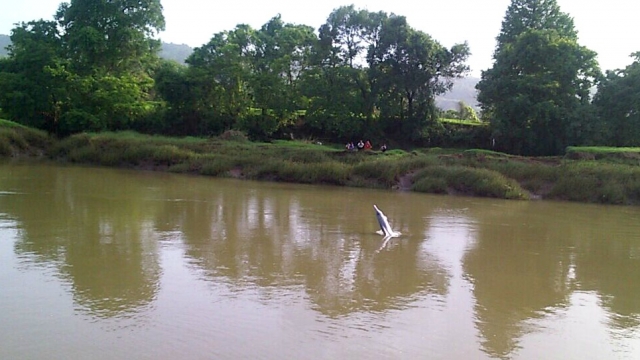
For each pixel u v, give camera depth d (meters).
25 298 7.29
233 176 27.44
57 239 10.83
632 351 6.27
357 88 40.34
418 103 40.12
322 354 5.83
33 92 40.28
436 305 7.58
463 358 5.90
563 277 9.38
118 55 43.94
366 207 17.58
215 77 42.12
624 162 26.09
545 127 34.53
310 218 14.70
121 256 9.63
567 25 43.53
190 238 11.38
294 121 43.75
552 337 6.60
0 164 29.09
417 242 11.87
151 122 42.41
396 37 38.91
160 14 46.03
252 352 5.81
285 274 8.83
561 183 23.05
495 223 15.24
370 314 7.11
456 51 39.59
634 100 32.09
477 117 55.59
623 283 9.09
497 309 7.52
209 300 7.41
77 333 6.18
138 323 6.52
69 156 33.22
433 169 24.77
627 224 15.98
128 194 18.41
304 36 42.94
